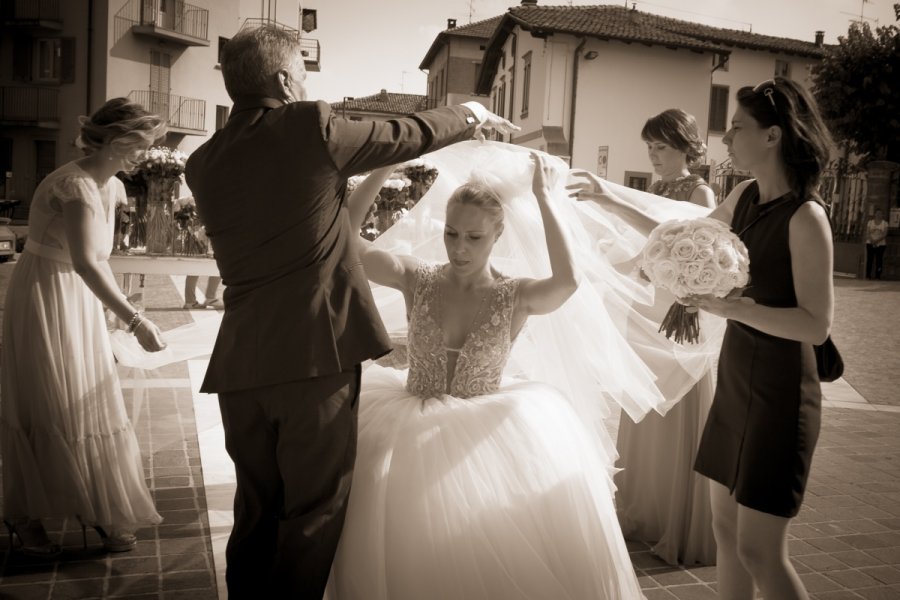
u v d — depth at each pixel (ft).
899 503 15.11
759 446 8.45
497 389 9.16
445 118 8.15
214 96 108.99
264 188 7.34
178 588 10.77
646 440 12.84
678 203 11.53
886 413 22.93
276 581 7.61
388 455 8.24
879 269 72.69
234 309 7.80
